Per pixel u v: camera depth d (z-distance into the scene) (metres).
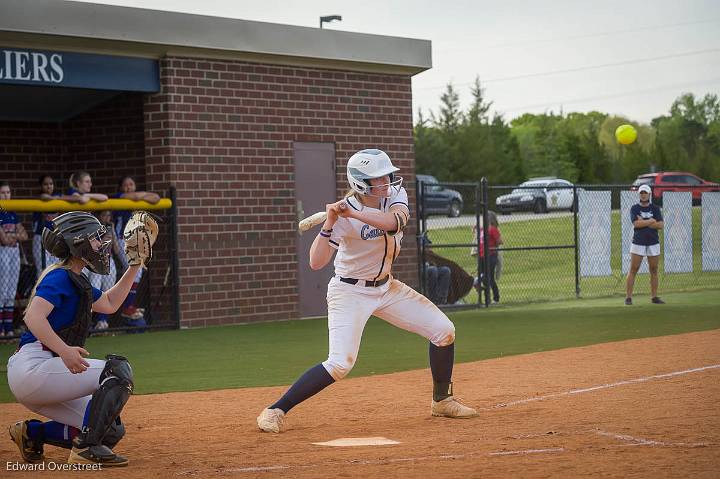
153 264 35.53
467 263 65.88
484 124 152.00
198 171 35.59
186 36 34.84
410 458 12.87
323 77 38.88
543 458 12.46
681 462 11.89
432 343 16.75
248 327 35.03
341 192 39.47
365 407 18.42
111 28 33.34
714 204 48.06
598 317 35.56
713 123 171.50
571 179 159.75
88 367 12.81
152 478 12.06
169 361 26.28
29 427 13.09
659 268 58.25
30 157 37.53
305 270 38.50
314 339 31.12
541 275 59.97
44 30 32.12
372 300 16.27
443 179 140.75
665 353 24.66
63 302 12.62
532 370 22.64
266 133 37.34
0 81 32.03
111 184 37.00
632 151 152.75
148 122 35.38
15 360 12.72
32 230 37.00
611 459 12.21
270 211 37.41
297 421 17.05
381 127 40.59
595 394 18.56
